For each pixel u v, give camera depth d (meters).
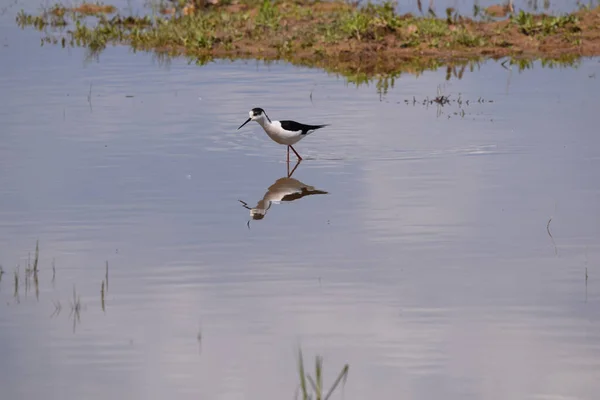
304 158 18.16
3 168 17.33
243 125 18.64
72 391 9.73
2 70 26.17
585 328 10.98
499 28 30.39
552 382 9.81
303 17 32.31
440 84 24.58
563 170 16.97
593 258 13.00
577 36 29.67
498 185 16.20
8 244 13.73
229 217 14.84
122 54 28.75
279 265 12.89
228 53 29.09
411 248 13.46
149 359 10.38
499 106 21.94
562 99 22.44
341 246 13.56
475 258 13.09
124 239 13.91
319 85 24.52
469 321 11.19
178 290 12.13
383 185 16.36
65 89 23.78
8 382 9.94
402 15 32.69
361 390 9.70
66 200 15.61
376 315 11.36
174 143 19.08
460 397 9.55
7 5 37.84
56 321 11.33
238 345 10.66
